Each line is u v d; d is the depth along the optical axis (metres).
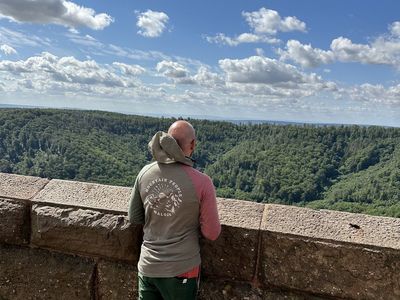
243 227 2.38
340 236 2.27
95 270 2.62
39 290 2.70
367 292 2.21
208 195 2.05
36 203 2.68
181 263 2.02
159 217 2.06
